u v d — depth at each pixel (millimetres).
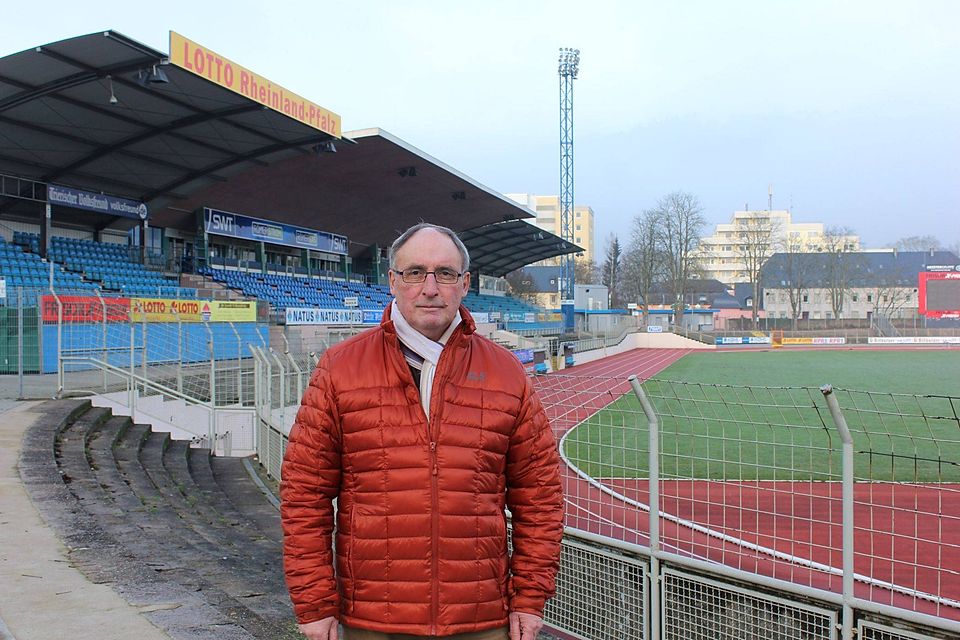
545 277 100938
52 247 20406
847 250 87750
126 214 22500
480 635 2160
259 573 4816
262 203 28297
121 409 11938
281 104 17422
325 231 34031
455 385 2184
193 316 19062
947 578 5570
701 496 7672
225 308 20250
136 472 8695
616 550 4348
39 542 4602
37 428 8961
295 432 2211
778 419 13945
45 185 19719
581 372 33000
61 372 11719
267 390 11500
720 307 93562
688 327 73562
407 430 2131
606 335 49125
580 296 72938
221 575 4551
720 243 130750
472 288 52531
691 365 38125
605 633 4387
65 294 16938
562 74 69312
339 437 2188
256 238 29219
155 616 3367
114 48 12992
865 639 3340
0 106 14844
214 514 7828
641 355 50219
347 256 36656
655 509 4141
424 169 28734
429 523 2107
